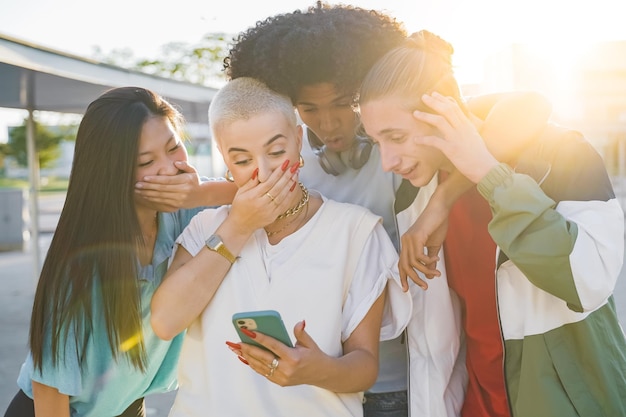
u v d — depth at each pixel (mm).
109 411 2268
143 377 2229
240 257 2033
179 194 2062
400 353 2420
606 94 15859
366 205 2502
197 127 20078
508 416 2188
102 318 2055
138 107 2033
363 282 2055
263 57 2012
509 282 2027
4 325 7918
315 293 1993
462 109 1953
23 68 6375
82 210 2027
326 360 1814
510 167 1997
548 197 1823
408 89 1873
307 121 2260
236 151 1945
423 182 1980
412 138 1900
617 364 1959
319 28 2043
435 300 2221
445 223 2049
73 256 2020
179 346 2338
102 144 2010
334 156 2455
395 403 2424
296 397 1953
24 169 48500
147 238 2197
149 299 2168
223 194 2150
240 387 1959
